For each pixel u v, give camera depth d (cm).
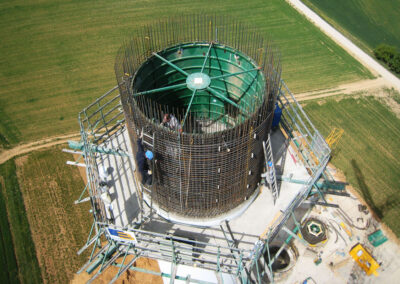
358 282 2508
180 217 2039
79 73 4122
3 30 4791
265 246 2028
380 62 4409
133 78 2061
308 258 2612
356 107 3797
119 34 4691
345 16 5203
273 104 1942
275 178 2127
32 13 5112
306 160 2434
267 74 2055
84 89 3916
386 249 2683
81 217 2800
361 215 2872
